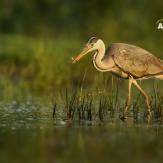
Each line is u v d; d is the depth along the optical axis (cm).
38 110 2145
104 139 1633
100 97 2052
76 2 4512
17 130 1761
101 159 1428
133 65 2097
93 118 1989
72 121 1928
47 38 3884
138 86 2122
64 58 2955
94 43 2097
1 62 3278
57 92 2616
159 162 1398
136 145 1559
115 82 2552
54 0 4634
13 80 3062
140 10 4044
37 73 2917
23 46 3547
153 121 1939
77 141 1606
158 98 2109
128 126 1836
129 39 3716
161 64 2130
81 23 4375
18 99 2472
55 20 4575
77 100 2023
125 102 2222
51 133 1714
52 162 1401
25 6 4634
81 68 2872
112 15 4000
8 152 1491
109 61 2102
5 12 4628
